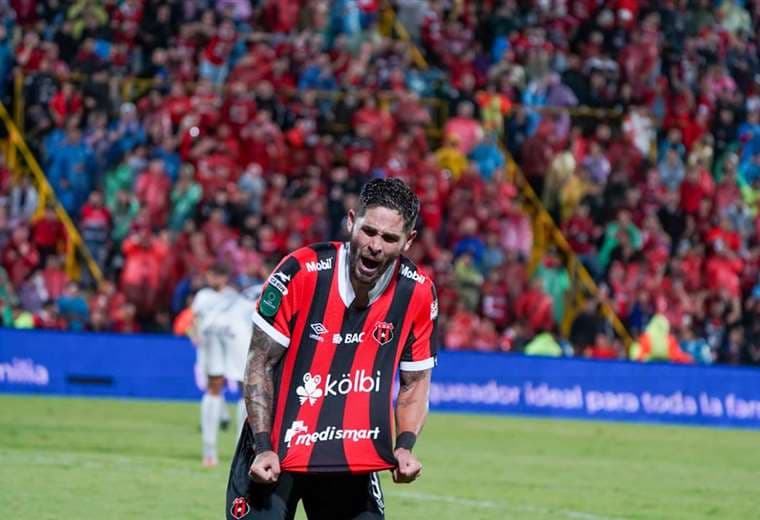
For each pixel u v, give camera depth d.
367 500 17.38
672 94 88.75
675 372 70.12
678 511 37.34
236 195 71.12
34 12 78.12
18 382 63.44
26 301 66.25
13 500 33.12
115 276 69.75
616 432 62.31
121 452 44.75
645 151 84.69
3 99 74.44
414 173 75.12
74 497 34.03
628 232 77.88
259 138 74.25
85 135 72.38
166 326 67.88
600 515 35.62
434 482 40.97
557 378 68.88
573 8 90.00
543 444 55.06
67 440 47.47
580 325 73.06
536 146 80.62
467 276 71.31
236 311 42.06
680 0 92.75
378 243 16.33
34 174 72.00
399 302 17.12
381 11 88.81
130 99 76.12
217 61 78.69
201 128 73.50
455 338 69.94
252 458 17.12
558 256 77.06
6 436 47.69
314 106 78.31
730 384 70.75
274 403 17.08
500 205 75.94
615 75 86.56
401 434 17.30
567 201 79.75
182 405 63.12
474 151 79.56
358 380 17.06
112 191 70.75
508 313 72.88
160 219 70.19
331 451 16.89
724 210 82.62
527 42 86.00
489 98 81.94
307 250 17.09
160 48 79.00
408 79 83.69
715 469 49.09
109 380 64.62
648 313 76.12
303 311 16.94
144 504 33.38
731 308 78.69
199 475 39.38
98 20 78.12
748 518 36.66
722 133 88.56
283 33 83.25
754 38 96.12
